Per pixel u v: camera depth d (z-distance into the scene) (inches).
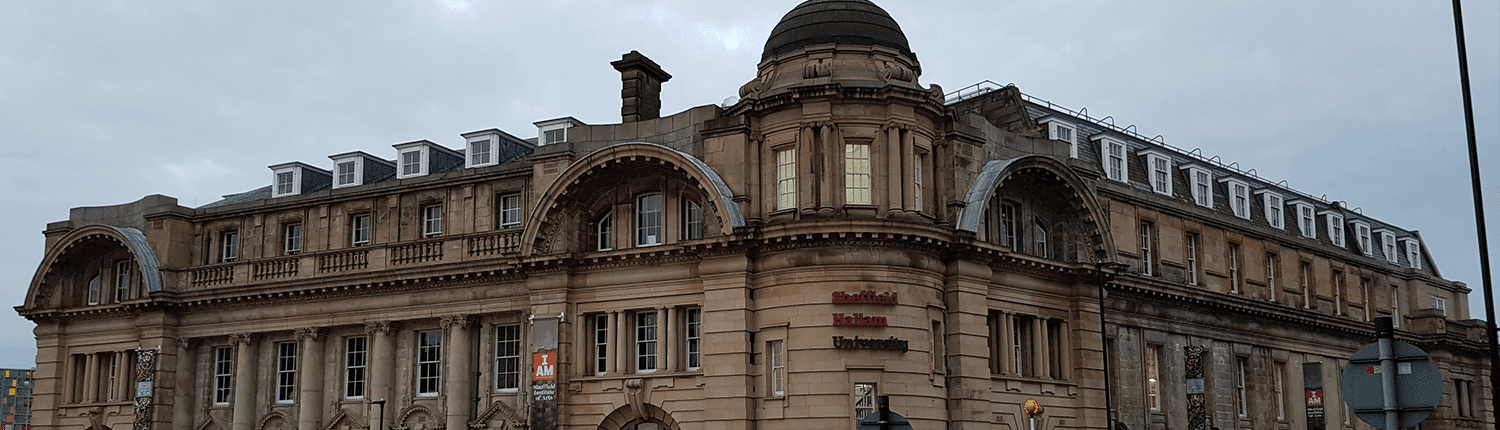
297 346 2065.7
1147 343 2076.8
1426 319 2866.6
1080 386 1913.1
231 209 2199.8
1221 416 2196.1
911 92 1684.3
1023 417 1803.6
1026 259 1835.6
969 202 1755.7
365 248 2004.2
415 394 1967.3
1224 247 2331.4
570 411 1772.9
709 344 1676.9
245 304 2111.2
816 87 1659.7
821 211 1641.2
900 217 1652.3
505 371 1910.7
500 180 1968.5
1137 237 2119.8
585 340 1790.1
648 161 1740.9
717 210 1680.6
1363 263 2775.6
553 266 1792.6
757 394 1651.1
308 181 2324.1
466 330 1924.2
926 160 1744.6
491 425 1875.0
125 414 2180.1
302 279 2038.6
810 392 1600.6
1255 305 2300.7
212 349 2164.1
